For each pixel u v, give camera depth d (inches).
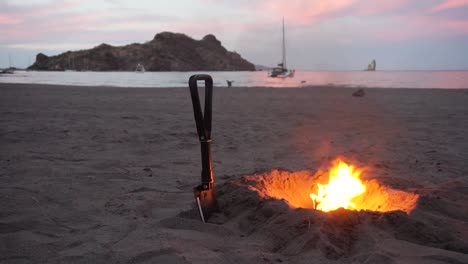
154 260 102.3
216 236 119.6
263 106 636.7
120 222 136.3
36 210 149.2
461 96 838.5
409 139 335.9
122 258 104.3
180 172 219.0
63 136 322.0
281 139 335.9
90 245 115.0
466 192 166.9
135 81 2208.4
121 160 245.1
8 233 127.9
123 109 553.3
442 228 122.2
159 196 169.6
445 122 443.5
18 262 106.3
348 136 351.9
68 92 898.7
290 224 116.1
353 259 101.0
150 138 323.0
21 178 196.9
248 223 128.2
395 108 606.5
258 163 245.6
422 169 228.8
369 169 227.6
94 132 343.9
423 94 905.5
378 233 113.5
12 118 429.4
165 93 914.7
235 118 472.7
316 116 503.2
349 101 739.4
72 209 152.2
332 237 109.3
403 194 147.8
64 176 202.1
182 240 114.3
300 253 105.1
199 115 133.9
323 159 258.2
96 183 191.2
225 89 1159.0
